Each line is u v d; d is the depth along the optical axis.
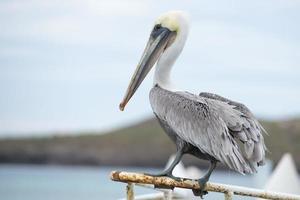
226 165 11.21
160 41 12.71
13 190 96.81
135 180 10.28
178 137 11.96
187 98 12.02
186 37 12.70
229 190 10.84
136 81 12.63
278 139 72.38
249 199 13.29
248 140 11.25
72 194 87.50
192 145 11.89
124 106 12.58
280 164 17.08
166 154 124.06
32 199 81.94
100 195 83.56
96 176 135.25
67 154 143.62
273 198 10.98
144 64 12.70
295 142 74.19
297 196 11.12
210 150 11.45
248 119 11.58
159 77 12.52
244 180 52.09
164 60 12.55
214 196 18.70
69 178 127.88
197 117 11.73
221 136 11.38
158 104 12.21
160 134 128.62
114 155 134.75
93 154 139.12
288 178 16.88
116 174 10.28
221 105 11.76
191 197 16.23
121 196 75.00
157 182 10.43
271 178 17.02
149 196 13.78
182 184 10.70
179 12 12.79
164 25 12.77
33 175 139.00
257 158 11.13
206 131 11.57
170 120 11.99
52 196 85.62
